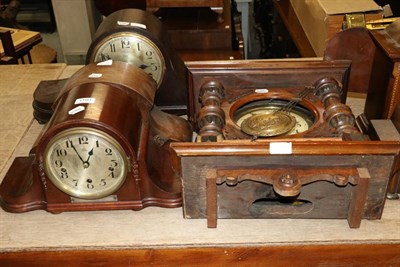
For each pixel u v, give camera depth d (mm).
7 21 2271
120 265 892
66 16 2795
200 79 1033
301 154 800
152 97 976
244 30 2982
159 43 1121
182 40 1954
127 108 905
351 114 909
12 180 982
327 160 813
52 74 1445
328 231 874
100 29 1141
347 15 1188
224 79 1027
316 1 1521
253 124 903
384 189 840
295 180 792
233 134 884
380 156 803
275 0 2172
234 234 874
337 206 871
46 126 984
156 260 883
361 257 881
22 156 1092
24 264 887
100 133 833
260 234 872
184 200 874
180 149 815
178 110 1195
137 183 896
